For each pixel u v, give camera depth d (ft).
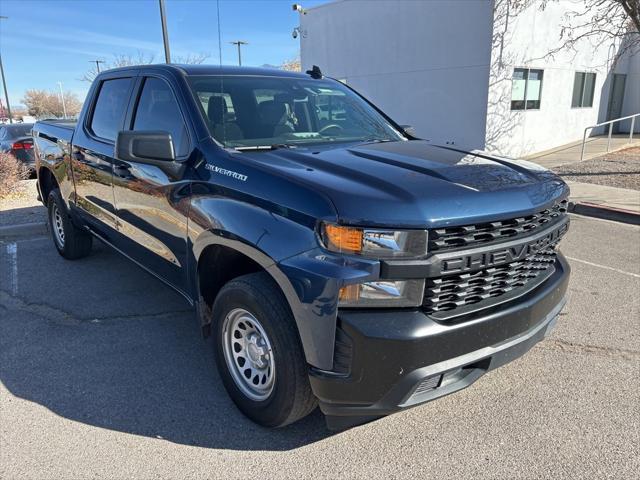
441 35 48.57
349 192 7.77
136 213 12.64
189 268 10.66
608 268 18.66
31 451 9.06
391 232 7.42
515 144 50.31
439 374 7.80
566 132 57.26
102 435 9.49
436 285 7.67
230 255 10.01
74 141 16.20
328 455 8.93
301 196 8.05
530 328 8.97
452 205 7.75
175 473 8.52
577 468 8.53
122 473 8.52
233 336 9.82
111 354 12.51
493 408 10.20
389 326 7.46
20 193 32.30
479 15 45.37
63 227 18.60
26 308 15.24
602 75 61.16
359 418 8.43
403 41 51.88
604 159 45.03
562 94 54.95
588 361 11.94
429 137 51.70
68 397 10.71
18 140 41.70
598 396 10.55
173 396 10.75
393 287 7.53
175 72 11.97
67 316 14.66
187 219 10.38
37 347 12.87
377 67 55.31
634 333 13.32
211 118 10.89
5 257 20.30
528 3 45.21
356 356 7.52
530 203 8.54
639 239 23.02
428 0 48.93
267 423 9.37
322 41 60.90
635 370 11.53
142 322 14.24
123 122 13.58
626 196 30.83
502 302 8.55
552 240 9.45
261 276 8.95
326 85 13.94
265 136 11.16
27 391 10.94
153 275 12.91
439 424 9.73
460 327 7.80
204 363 12.10
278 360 8.54
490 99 46.47
